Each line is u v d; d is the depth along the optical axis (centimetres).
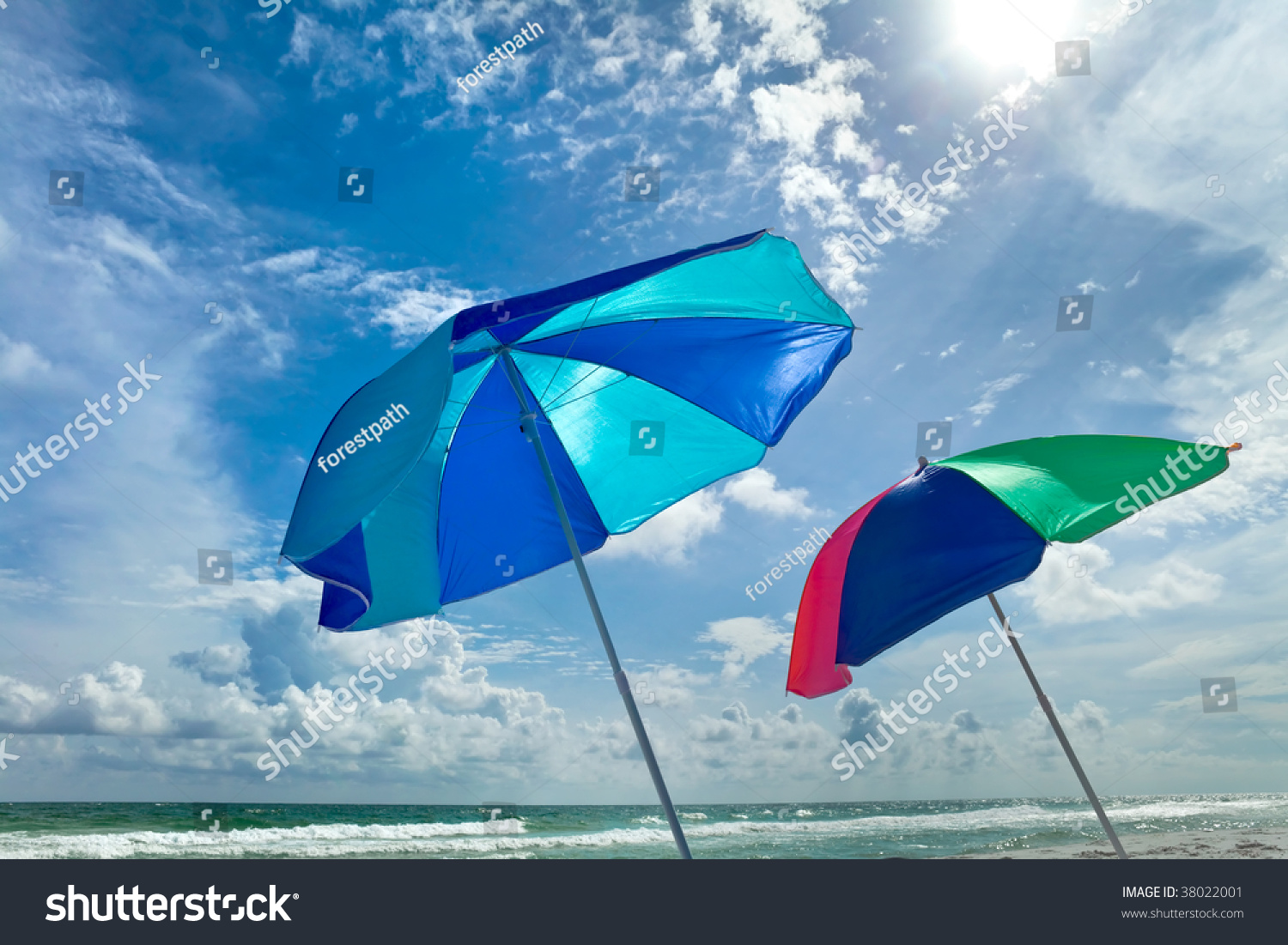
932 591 445
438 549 445
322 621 393
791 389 473
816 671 541
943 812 3092
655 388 477
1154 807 2925
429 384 295
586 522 492
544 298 336
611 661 351
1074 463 462
